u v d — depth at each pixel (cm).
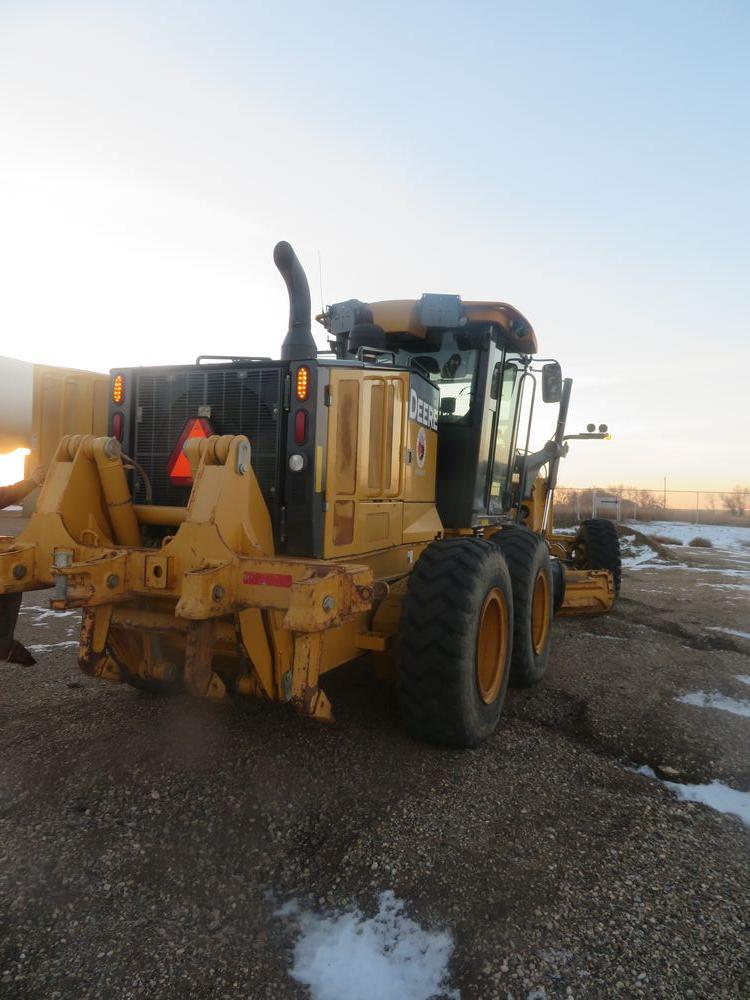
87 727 371
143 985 199
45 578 335
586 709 453
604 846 279
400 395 412
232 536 308
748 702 485
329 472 348
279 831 279
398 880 250
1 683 450
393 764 344
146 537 378
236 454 311
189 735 363
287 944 220
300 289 383
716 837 292
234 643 335
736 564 1545
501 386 559
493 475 574
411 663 358
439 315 486
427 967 210
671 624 752
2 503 372
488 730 386
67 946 212
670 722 432
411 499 442
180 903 235
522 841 279
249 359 395
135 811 287
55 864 250
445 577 362
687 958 214
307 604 267
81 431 759
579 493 3625
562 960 212
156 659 345
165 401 383
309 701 297
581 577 739
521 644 480
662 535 2472
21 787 303
